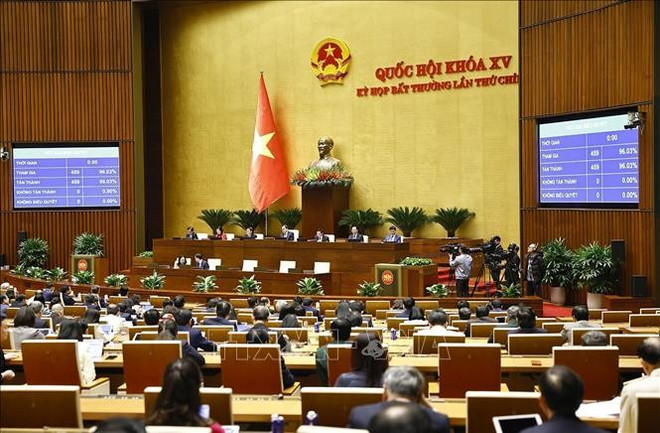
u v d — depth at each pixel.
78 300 17.27
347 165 25.33
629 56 17.91
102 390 7.52
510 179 22.80
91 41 26.23
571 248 19.66
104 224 26.19
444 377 6.85
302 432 3.97
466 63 23.45
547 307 18.97
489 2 23.08
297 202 26.02
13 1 26.11
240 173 26.81
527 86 21.05
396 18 24.55
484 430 4.95
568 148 19.81
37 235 26.05
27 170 26.09
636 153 17.77
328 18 25.52
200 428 3.97
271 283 20.42
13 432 3.72
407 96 24.45
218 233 24.75
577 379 3.93
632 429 4.95
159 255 23.77
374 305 15.80
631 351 8.38
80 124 26.19
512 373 7.77
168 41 27.97
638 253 17.62
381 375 5.58
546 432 3.82
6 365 7.78
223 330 9.50
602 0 18.69
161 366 7.03
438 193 24.00
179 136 27.84
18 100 26.09
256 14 26.56
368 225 24.14
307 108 25.89
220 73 27.14
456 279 18.73
